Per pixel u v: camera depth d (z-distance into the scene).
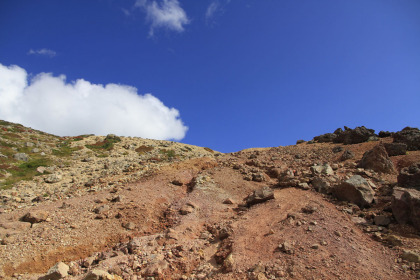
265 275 7.87
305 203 12.77
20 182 20.95
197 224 12.72
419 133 20.70
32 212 12.65
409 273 7.33
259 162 22.38
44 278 8.80
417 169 12.09
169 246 10.63
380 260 8.16
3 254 9.91
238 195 16.25
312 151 25.03
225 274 8.37
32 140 34.62
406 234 9.23
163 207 14.94
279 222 11.20
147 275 8.80
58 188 20.02
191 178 19.50
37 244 10.73
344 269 7.72
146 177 19.81
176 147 43.00
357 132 25.19
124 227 12.64
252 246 9.69
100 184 19.53
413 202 9.57
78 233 11.80
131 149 38.22
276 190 15.60
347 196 12.58
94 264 9.84
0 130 35.66
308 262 8.18
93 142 39.84
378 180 14.48
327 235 9.62
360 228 10.24
